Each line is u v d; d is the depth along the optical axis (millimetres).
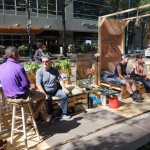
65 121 4832
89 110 5504
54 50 29562
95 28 32188
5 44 25344
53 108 5027
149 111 5461
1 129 4352
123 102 6125
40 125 4617
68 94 4996
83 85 6434
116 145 3805
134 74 6965
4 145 3371
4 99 4883
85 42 32938
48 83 4914
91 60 7230
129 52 31156
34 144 3846
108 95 5832
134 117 5074
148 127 4535
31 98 3746
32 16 25578
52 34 28859
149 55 22031
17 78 3625
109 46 7652
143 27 36875
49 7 26828
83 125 4621
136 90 6512
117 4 25547
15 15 24141
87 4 30641
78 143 3895
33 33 23859
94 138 4074
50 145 3818
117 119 4926
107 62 7695
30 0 24234
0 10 23297
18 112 4789
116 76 6965
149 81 6848
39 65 6152
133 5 26688
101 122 4766
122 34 7961
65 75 6473
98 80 7129
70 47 27891
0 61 7551
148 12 17984
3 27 21688
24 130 3625
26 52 22625
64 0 22797
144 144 3674
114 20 7629
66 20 28875
